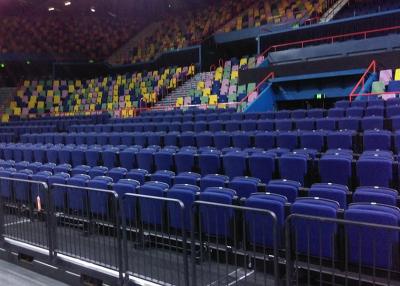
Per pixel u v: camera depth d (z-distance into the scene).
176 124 10.90
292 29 17.94
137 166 8.06
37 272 5.23
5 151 10.88
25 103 22.88
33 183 5.71
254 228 4.18
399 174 5.40
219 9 26.95
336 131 7.70
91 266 4.61
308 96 13.50
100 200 5.32
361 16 16.20
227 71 18.66
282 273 4.26
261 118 10.85
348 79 12.74
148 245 5.07
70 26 28.22
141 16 30.56
